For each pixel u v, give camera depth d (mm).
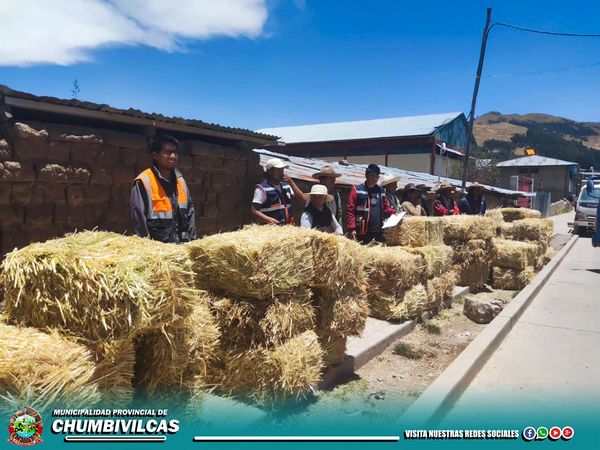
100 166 4910
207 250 3271
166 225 3838
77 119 5105
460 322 6527
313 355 3398
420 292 6098
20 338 2205
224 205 6586
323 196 5355
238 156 6750
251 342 3285
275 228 3613
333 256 3648
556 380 4391
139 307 2309
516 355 5113
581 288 9242
